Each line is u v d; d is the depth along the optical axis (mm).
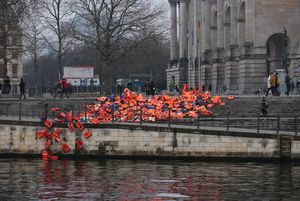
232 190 30969
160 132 43969
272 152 42750
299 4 106438
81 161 42875
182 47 148000
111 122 46719
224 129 44406
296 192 30500
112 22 83000
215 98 58719
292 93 84812
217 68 125875
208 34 133625
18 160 43406
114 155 44562
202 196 29422
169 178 34719
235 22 115188
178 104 53344
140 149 44188
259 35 106062
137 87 103375
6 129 45250
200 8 135125
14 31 87812
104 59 82312
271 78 67750
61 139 45000
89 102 59750
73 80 88438
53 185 32156
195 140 43594
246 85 106062
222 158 43250
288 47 106375
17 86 110812
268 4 105938
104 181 33562
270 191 30750
